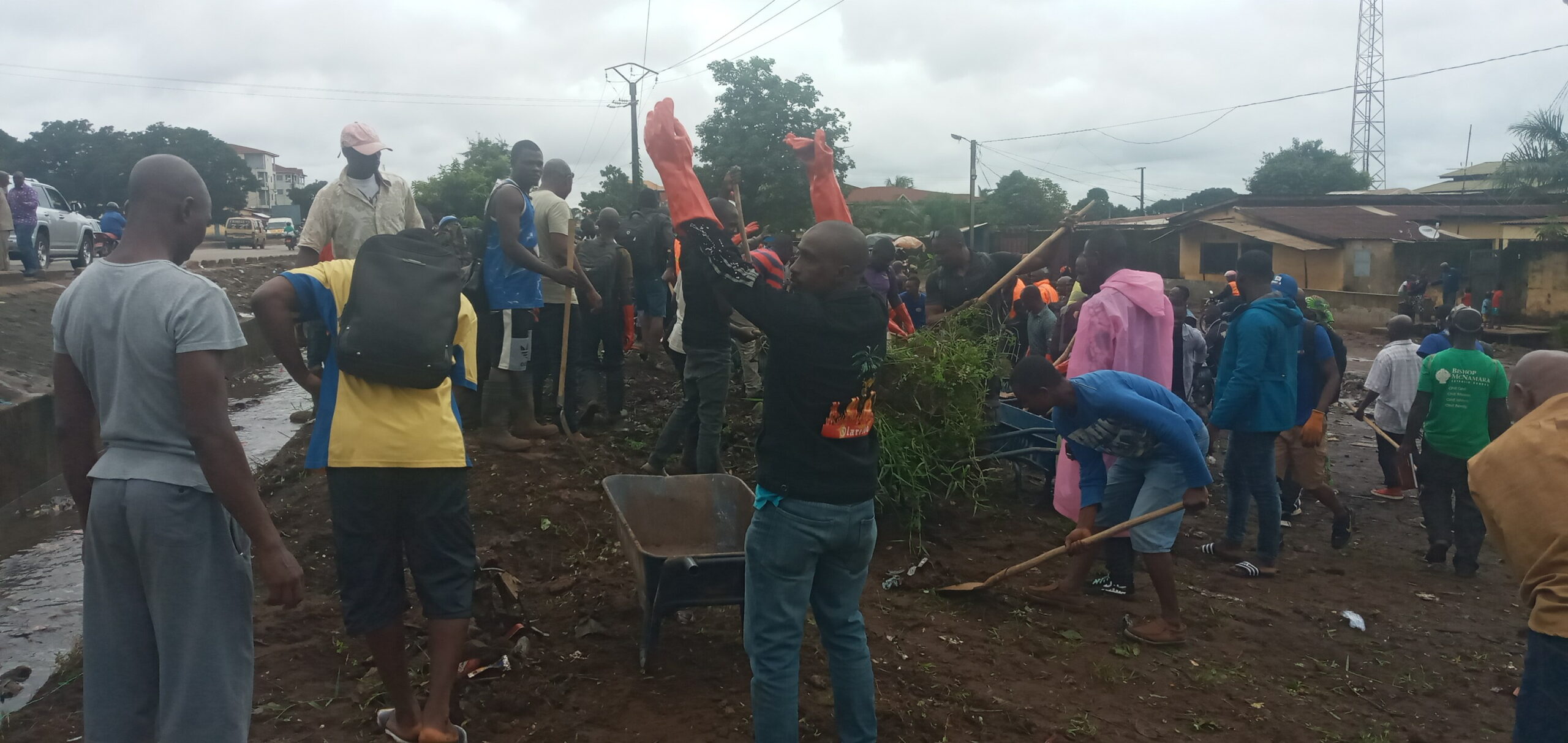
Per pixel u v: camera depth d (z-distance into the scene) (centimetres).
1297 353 587
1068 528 628
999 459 660
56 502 787
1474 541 599
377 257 318
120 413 264
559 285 691
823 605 326
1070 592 521
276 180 11694
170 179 277
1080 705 407
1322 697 432
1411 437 624
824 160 407
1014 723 384
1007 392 775
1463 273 2605
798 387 299
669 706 383
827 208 408
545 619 452
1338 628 513
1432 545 620
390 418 313
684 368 632
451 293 323
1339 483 853
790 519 302
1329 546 665
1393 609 545
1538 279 2402
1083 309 575
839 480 303
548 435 659
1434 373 608
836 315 302
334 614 453
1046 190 5462
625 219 1014
